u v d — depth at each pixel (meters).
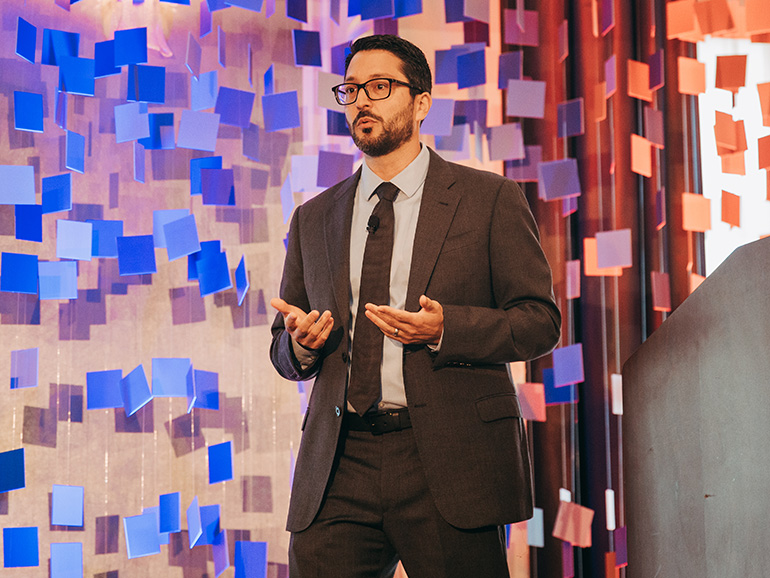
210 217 3.98
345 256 2.63
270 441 3.90
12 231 3.78
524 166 4.09
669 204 4.14
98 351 3.82
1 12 3.89
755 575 1.93
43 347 3.78
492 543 2.37
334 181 3.90
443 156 4.02
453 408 2.39
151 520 3.66
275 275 3.99
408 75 2.67
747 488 1.97
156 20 4.05
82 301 3.84
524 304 2.49
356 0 4.00
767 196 4.11
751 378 1.92
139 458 3.80
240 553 3.67
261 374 3.94
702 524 2.33
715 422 2.20
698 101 4.23
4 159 3.82
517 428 2.48
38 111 3.72
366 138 2.61
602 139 4.14
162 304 3.91
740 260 1.96
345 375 2.49
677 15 4.17
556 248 4.05
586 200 4.10
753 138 4.18
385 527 2.44
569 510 3.84
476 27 4.15
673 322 2.57
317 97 4.08
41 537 3.67
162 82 3.83
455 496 2.32
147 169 3.96
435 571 2.35
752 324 1.90
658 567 2.80
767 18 4.04
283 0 4.15
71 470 3.73
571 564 3.85
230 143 4.04
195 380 3.83
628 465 3.23
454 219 2.56
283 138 4.07
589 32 4.18
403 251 2.57
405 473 2.40
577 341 4.05
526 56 4.19
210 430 3.88
